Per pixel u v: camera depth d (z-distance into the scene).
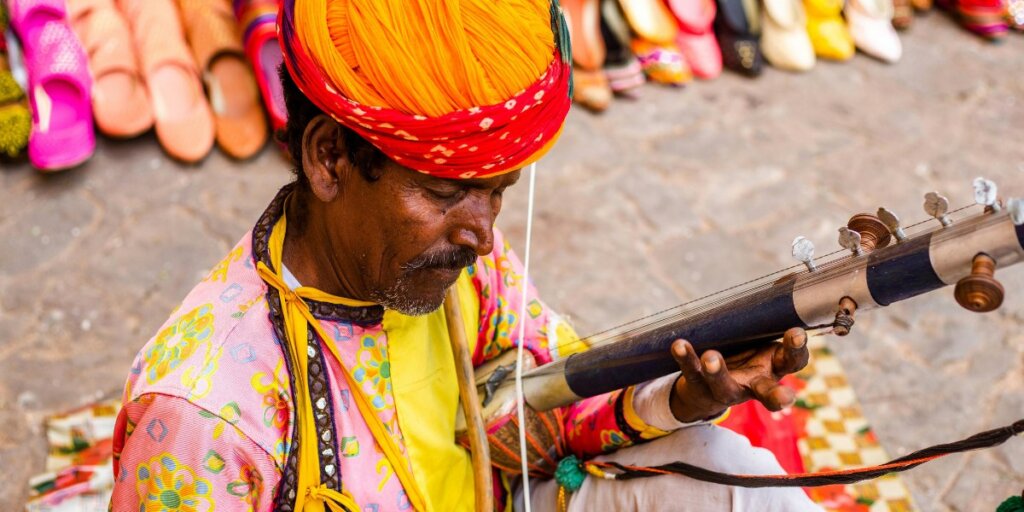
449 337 1.16
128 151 2.71
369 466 1.07
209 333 0.99
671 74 3.22
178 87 2.74
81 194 2.58
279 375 1.00
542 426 1.24
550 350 1.28
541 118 0.89
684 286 2.49
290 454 1.01
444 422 1.15
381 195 0.92
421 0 0.82
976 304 0.77
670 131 3.07
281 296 1.02
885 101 3.30
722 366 0.94
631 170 2.88
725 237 2.66
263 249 1.03
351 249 0.98
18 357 2.14
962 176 2.97
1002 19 3.69
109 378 2.12
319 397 1.03
